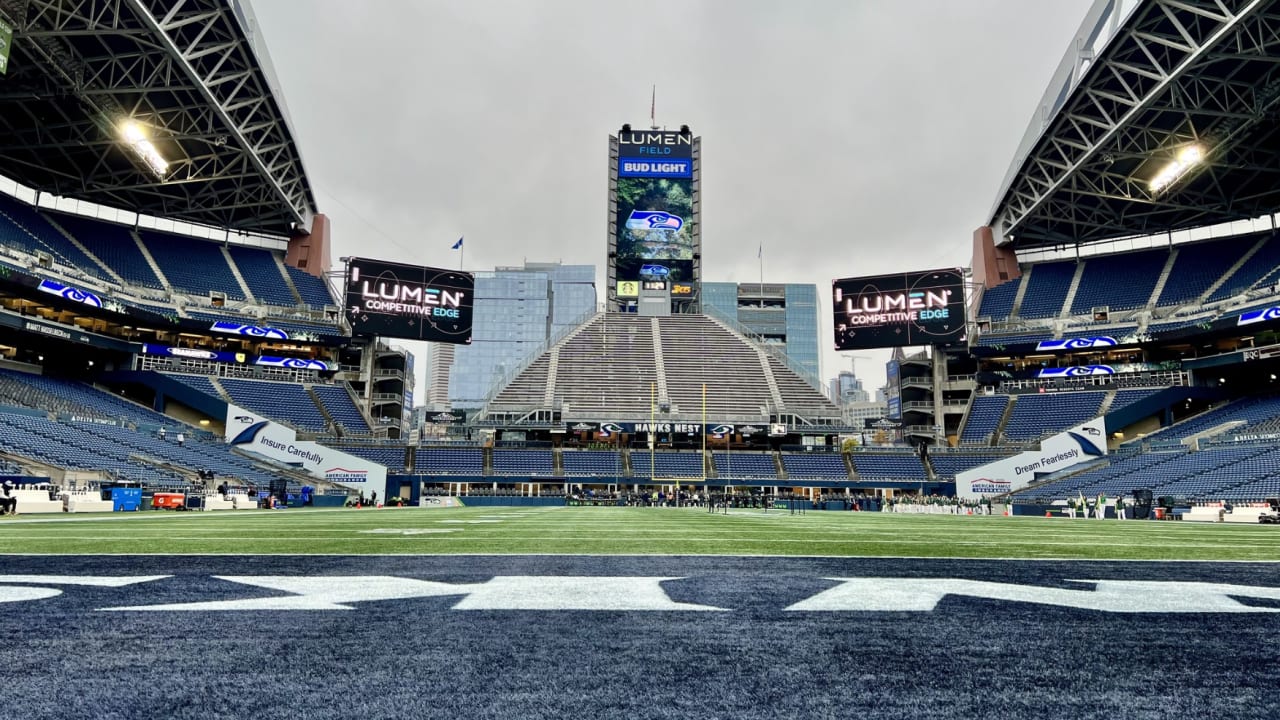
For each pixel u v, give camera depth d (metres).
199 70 35.00
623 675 2.83
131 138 35.16
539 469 50.16
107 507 25.06
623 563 6.80
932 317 50.09
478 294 186.75
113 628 3.62
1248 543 10.73
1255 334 44.69
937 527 16.62
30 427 32.28
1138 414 46.66
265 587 5.04
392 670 2.88
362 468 43.59
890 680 2.78
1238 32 29.08
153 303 46.94
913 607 4.36
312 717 2.31
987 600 4.63
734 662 3.04
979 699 2.53
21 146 40.81
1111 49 33.34
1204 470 36.53
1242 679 2.80
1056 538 11.91
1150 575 6.03
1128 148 41.06
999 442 49.56
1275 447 34.62
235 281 52.78
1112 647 3.33
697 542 9.77
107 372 45.41
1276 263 45.88
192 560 6.83
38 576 5.56
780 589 5.08
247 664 2.96
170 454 37.28
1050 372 51.88
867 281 51.88
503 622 3.84
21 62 32.22
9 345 43.38
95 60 32.12
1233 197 46.41
